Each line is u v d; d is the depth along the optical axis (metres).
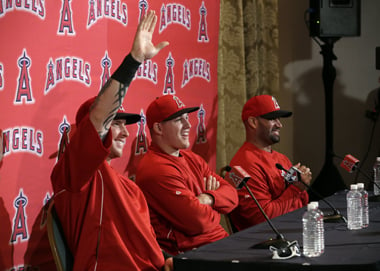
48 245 3.07
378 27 5.61
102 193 2.63
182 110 3.28
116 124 2.92
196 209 3.07
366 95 5.65
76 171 2.47
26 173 2.92
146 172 3.17
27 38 2.92
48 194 3.04
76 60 3.20
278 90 5.23
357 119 5.65
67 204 2.61
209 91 4.27
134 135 3.64
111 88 2.44
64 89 3.12
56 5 3.07
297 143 5.61
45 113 3.02
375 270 2.17
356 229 2.87
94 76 3.32
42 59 3.00
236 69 4.77
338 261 2.23
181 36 4.01
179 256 2.43
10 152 2.84
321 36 5.05
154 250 2.67
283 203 3.66
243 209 3.64
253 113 3.86
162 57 3.85
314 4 5.08
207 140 4.26
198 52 4.16
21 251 2.91
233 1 4.75
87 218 2.58
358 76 5.64
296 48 5.57
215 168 4.36
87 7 3.26
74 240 2.61
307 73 5.59
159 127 3.27
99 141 2.42
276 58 5.18
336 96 5.64
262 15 5.11
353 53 5.63
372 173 5.32
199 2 4.16
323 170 5.18
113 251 2.59
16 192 2.87
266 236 2.74
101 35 3.36
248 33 4.95
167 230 3.15
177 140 3.27
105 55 3.39
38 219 2.99
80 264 2.56
